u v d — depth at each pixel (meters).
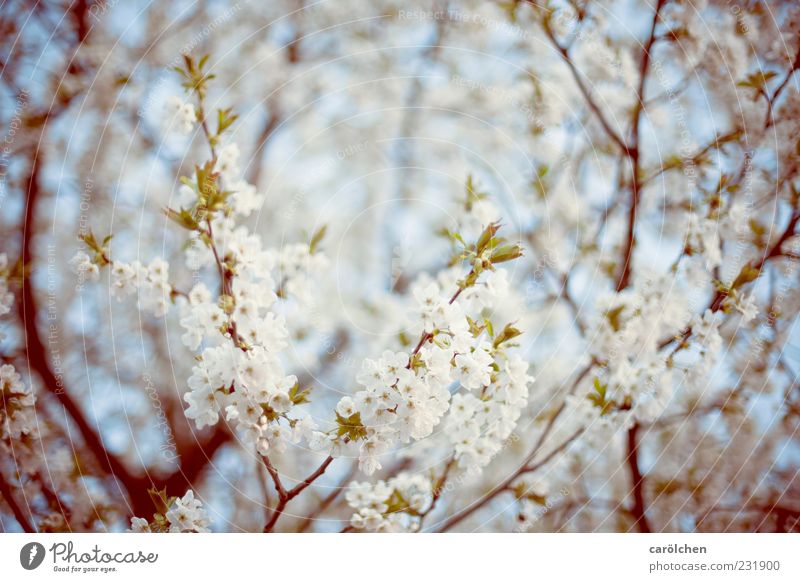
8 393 3.00
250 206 2.46
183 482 3.45
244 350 2.19
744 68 3.41
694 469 3.37
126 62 3.65
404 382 2.12
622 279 3.34
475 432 2.49
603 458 3.38
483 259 2.15
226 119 2.68
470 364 2.12
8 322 3.31
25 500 2.98
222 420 3.54
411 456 3.24
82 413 3.39
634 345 3.09
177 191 3.53
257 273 2.32
